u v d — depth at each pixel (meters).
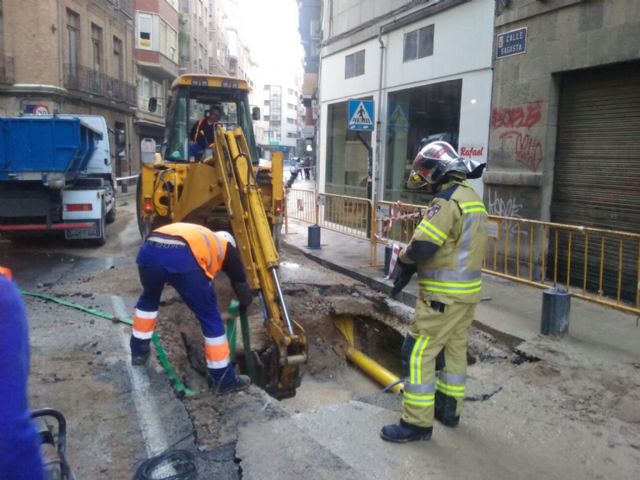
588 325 5.51
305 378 6.12
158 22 33.72
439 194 3.39
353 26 12.44
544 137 7.30
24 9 21.86
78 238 10.35
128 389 4.14
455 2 8.80
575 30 6.77
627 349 4.90
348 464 3.22
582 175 7.03
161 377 4.36
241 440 3.48
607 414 3.87
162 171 8.30
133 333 4.53
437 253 3.37
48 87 22.31
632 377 4.35
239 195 5.21
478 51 8.44
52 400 3.94
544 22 7.20
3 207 9.77
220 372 4.17
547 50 7.18
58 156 9.19
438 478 3.12
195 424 3.69
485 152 8.37
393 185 11.36
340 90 13.21
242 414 3.84
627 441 3.54
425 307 3.42
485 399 4.16
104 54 28.00
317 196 11.59
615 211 6.64
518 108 7.69
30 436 1.20
